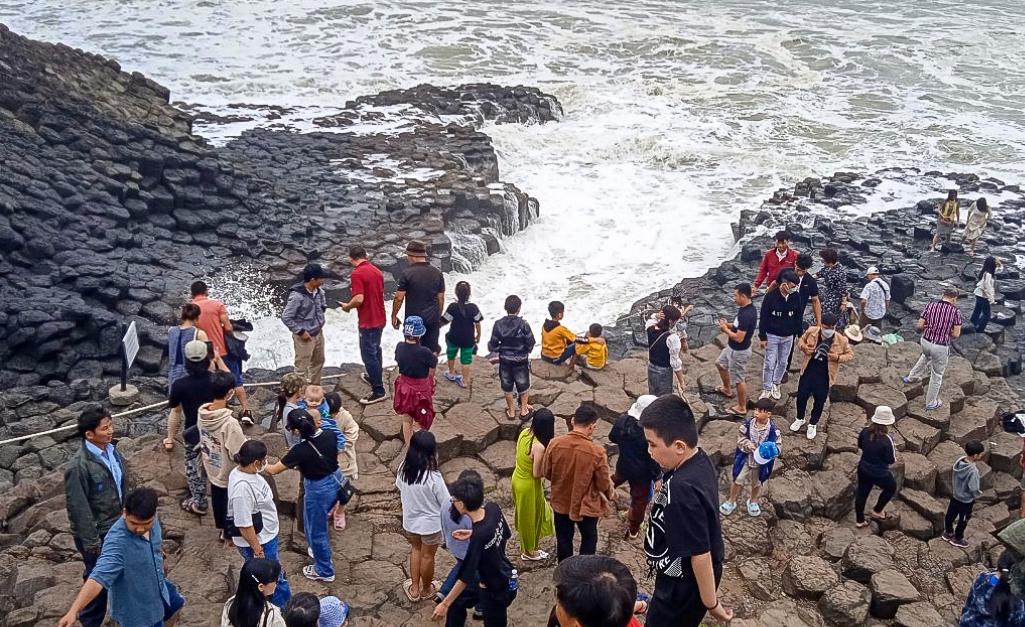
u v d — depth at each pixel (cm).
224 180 2381
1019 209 2586
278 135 2895
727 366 1334
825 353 1214
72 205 2059
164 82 3591
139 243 2102
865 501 1141
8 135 2173
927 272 2123
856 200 2627
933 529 1183
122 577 722
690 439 538
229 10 4612
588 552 905
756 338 1600
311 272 1220
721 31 4653
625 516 1082
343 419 1000
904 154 3169
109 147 2261
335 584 941
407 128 3067
